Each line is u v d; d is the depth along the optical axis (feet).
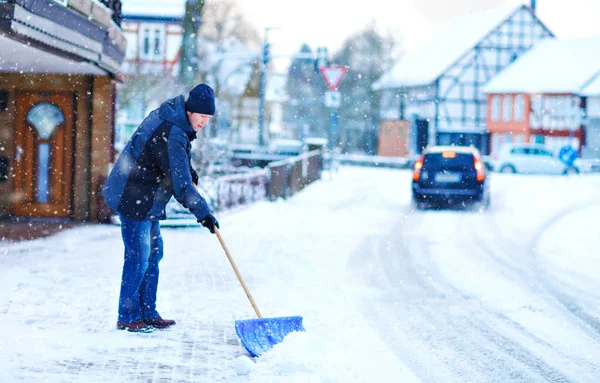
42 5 34.55
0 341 19.20
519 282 32.53
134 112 151.12
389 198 75.82
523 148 158.20
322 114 296.51
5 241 39.86
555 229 52.37
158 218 21.29
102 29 44.14
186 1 141.28
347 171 135.95
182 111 20.86
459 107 224.74
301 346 19.45
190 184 20.66
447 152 68.85
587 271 35.63
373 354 19.93
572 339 22.85
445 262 37.81
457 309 26.86
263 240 43.78
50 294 25.89
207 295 27.02
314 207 65.41
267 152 140.15
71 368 17.17
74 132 50.80
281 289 28.94
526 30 228.02
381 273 34.12
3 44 35.91
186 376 17.01
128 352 18.84
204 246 40.73
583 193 84.02
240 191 64.28
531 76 219.82
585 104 216.54
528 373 19.15
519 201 74.54
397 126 228.22
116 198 20.93
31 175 51.06
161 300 25.79
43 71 49.16
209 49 172.96
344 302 27.09
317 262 36.47
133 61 161.68
